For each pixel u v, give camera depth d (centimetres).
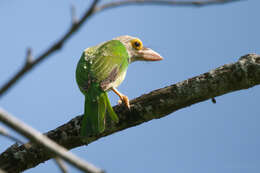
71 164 376
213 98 786
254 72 736
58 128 862
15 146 851
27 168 848
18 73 310
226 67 760
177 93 788
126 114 831
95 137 856
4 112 375
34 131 382
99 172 372
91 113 879
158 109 809
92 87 926
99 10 323
